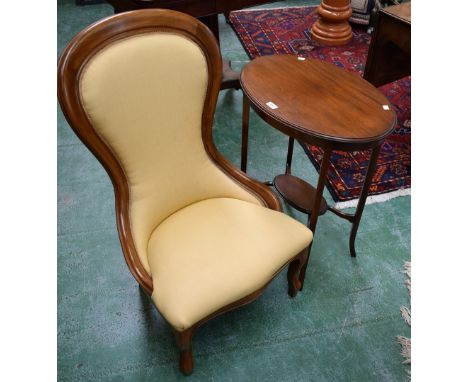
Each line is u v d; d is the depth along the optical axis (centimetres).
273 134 233
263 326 144
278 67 149
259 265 116
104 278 157
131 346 137
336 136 115
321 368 134
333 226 182
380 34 217
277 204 137
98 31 96
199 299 107
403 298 156
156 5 172
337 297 155
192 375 131
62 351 135
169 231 125
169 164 123
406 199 197
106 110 101
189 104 119
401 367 136
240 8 195
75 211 183
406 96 268
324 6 306
